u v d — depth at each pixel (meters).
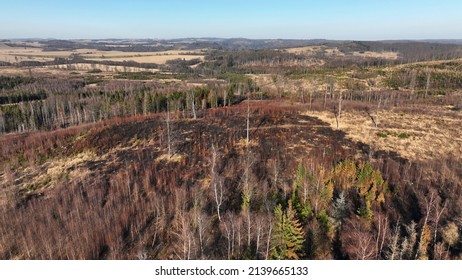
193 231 50.69
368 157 74.06
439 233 51.22
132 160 76.38
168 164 74.00
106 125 98.00
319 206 54.72
